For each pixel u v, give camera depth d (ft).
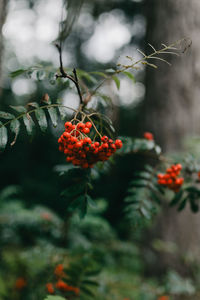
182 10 15.34
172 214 15.34
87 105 5.61
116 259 13.24
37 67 5.57
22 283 8.80
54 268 7.73
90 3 26.48
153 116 16.42
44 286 8.04
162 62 15.83
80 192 5.23
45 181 29.53
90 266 6.44
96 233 11.95
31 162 32.91
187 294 8.79
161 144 16.07
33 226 10.49
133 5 28.96
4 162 32.58
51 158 33.22
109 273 10.46
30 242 10.57
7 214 11.34
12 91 31.94
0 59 8.25
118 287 9.12
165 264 14.57
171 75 15.72
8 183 31.99
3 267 9.52
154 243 13.69
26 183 27.55
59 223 10.41
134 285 9.32
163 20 15.64
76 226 10.53
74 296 6.82
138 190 6.64
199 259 13.62
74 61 34.96
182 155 7.14
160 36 15.70
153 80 16.39
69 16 5.33
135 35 31.63
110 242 12.15
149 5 16.67
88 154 5.02
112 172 29.81
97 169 6.48
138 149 6.84
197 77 15.47
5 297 8.68
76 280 6.43
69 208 5.11
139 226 6.32
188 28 15.25
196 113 15.74
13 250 10.17
